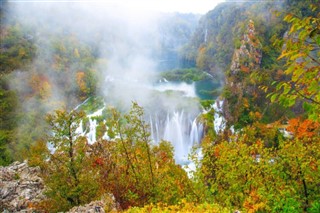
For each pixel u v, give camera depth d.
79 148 19.73
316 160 15.55
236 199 15.48
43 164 20.86
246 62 76.12
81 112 20.23
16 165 26.73
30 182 23.50
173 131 69.38
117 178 20.83
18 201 21.00
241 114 67.38
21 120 68.56
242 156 16.44
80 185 18.64
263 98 68.44
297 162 14.98
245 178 15.70
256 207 13.04
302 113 58.94
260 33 90.75
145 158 21.58
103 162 22.39
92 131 64.06
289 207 12.41
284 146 16.09
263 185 14.91
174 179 21.00
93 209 15.88
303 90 5.70
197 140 65.50
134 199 19.06
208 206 13.05
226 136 63.56
